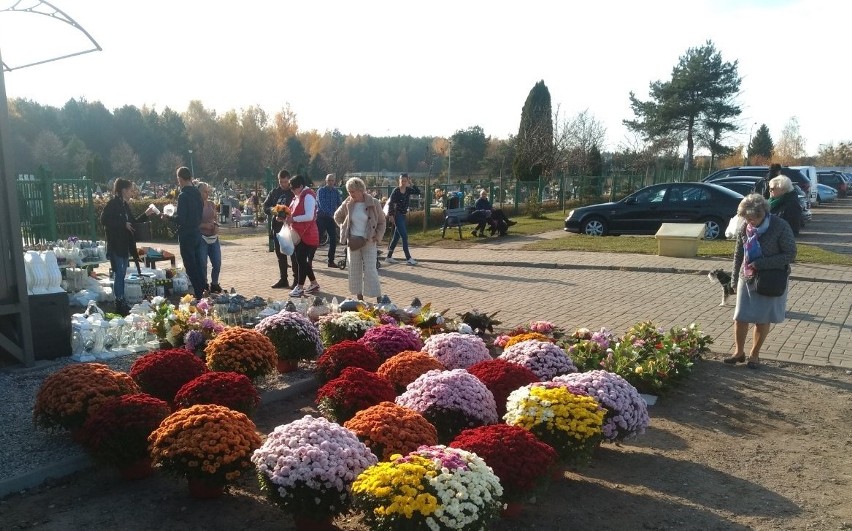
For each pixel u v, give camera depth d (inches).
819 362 275.4
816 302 399.5
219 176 2561.5
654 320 357.4
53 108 2790.4
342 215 359.3
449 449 135.9
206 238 425.4
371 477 126.3
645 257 590.2
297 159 2664.9
